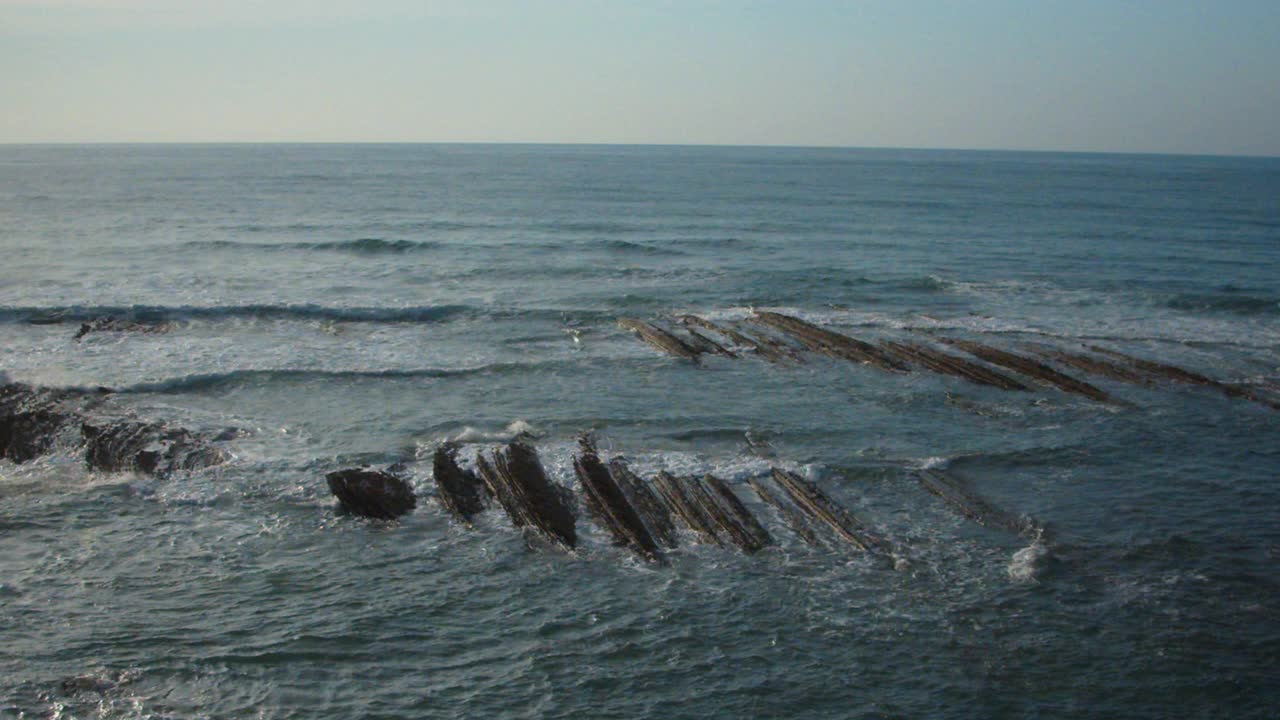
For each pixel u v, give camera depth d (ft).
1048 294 111.55
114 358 76.23
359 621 39.88
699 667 36.99
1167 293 111.65
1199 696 35.73
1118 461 58.90
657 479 52.75
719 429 63.16
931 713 34.53
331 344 83.66
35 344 79.97
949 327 93.81
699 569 44.14
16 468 55.77
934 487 54.03
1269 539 48.49
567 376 75.25
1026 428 64.64
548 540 46.75
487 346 84.33
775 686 35.86
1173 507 52.21
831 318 97.71
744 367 78.64
